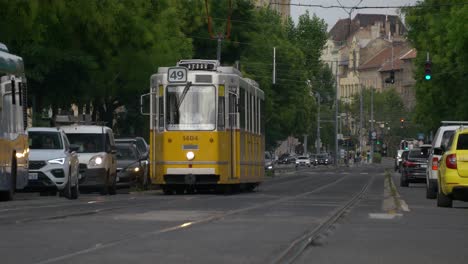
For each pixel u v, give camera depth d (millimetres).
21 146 50500
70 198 54250
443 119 112312
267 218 34562
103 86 79688
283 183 92375
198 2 109438
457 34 97375
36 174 53188
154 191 69625
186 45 95438
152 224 30859
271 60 150750
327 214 37188
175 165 58938
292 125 161000
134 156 71625
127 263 20406
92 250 22812
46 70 72812
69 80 75688
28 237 26031
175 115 59281
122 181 70375
